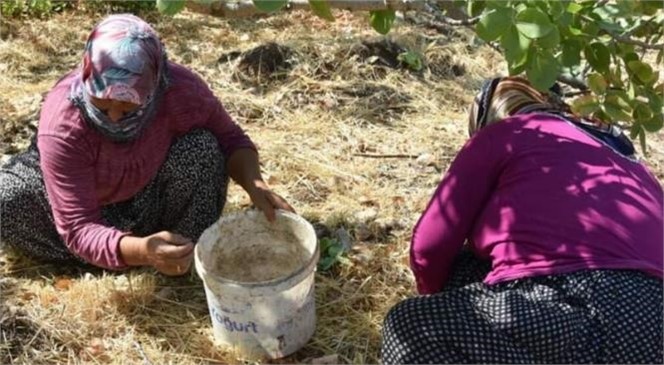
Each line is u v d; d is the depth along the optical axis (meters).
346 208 3.81
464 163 2.55
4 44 5.18
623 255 2.34
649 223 2.39
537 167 2.45
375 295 3.34
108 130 2.90
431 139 4.42
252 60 4.89
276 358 3.05
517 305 2.33
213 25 5.54
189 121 3.12
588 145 2.48
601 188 2.40
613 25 2.46
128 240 2.86
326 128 4.46
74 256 3.40
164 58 2.95
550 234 2.37
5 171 3.36
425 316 2.38
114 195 3.18
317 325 3.20
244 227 3.18
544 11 2.21
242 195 3.86
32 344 3.06
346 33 5.41
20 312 3.15
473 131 2.82
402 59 5.02
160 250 2.79
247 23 5.57
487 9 2.21
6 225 3.35
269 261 3.22
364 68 4.95
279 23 5.59
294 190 3.95
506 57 2.16
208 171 3.20
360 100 4.70
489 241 2.48
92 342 3.09
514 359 2.32
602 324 2.28
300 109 4.62
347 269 3.43
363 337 3.17
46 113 2.97
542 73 2.23
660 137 4.41
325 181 4.02
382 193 3.95
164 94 3.03
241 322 2.97
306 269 2.90
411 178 4.09
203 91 3.14
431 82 4.95
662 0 2.51
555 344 2.29
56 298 3.25
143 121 2.94
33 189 3.27
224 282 2.87
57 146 2.92
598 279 2.31
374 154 4.26
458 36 5.40
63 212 2.96
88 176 3.00
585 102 2.57
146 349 3.08
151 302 3.27
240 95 4.70
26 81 4.85
